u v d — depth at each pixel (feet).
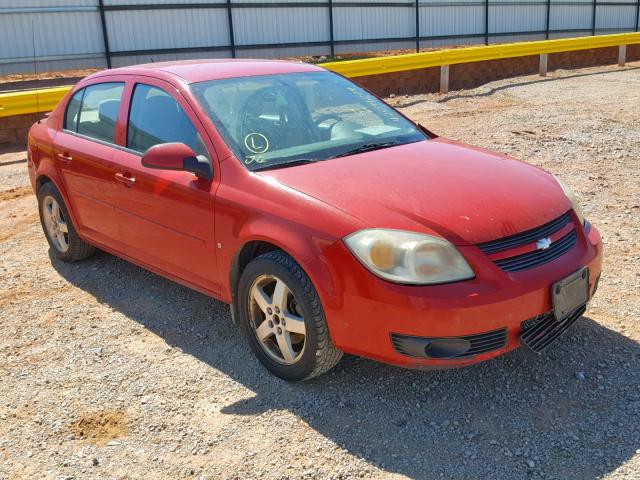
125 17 59.67
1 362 12.98
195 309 14.89
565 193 11.98
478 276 9.87
